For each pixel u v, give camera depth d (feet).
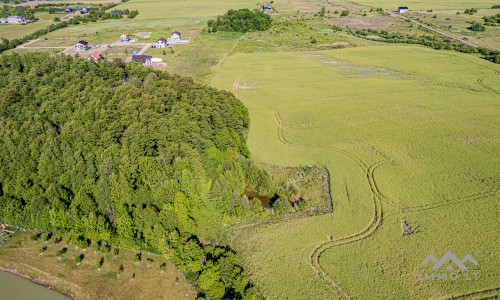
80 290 180.65
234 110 317.01
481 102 372.99
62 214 205.87
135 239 199.93
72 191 230.89
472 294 168.55
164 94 316.60
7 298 179.22
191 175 228.84
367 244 200.03
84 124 272.10
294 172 271.69
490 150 283.18
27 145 255.91
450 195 235.20
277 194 249.14
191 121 271.08
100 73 358.23
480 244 195.42
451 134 310.65
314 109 373.40
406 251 193.88
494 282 173.47
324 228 214.07
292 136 322.75
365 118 347.97
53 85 321.52
